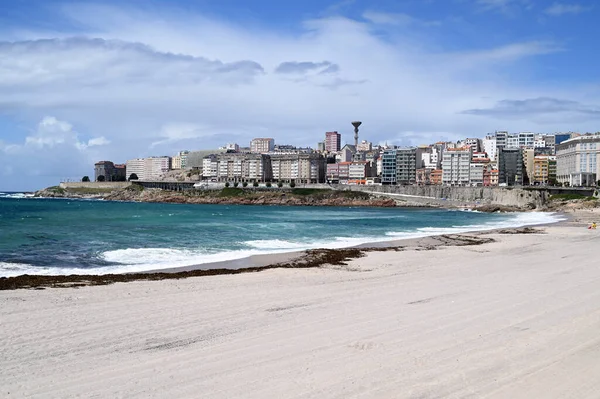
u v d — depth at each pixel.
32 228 61.50
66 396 10.99
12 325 16.64
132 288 23.81
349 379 11.83
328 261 35.53
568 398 10.78
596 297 20.58
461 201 189.38
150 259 36.75
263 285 24.98
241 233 61.12
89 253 39.28
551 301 19.94
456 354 13.53
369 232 65.44
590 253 37.50
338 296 21.78
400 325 16.50
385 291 22.92
